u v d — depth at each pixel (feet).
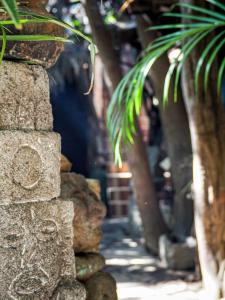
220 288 14.64
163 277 18.93
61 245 6.74
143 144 21.85
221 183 14.92
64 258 6.78
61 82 29.43
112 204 38.04
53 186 6.60
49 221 6.54
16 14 4.26
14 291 6.10
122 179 37.91
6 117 6.22
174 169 21.38
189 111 14.99
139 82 9.80
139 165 21.91
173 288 17.22
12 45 6.40
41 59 6.76
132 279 18.74
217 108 14.89
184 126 20.88
